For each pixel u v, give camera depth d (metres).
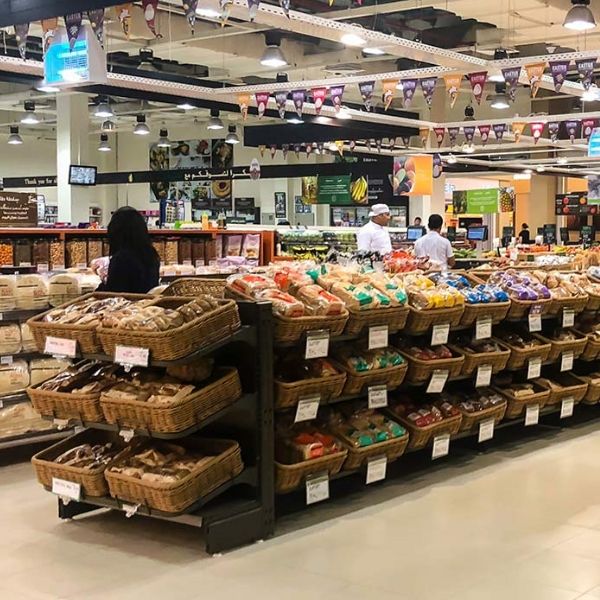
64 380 4.30
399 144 18.34
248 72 14.51
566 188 27.92
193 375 4.01
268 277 4.66
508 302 5.73
